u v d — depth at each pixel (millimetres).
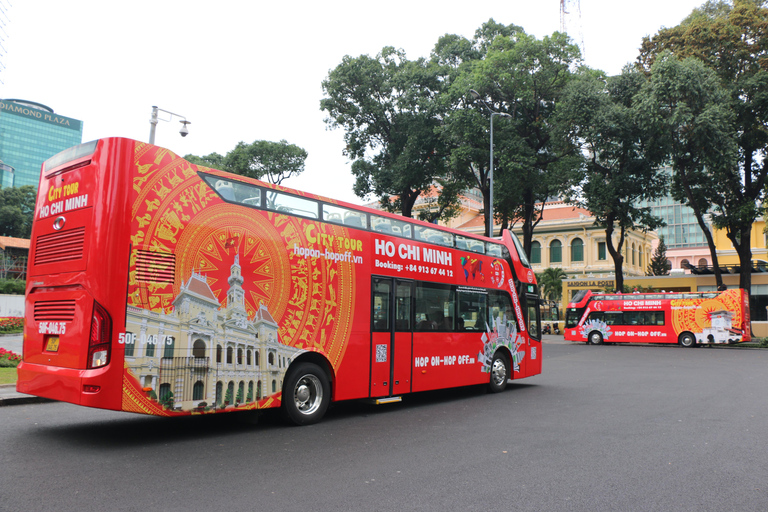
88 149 6539
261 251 7539
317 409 8250
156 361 6332
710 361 21359
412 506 4512
